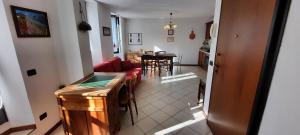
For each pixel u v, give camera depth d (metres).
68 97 1.67
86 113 1.75
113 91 1.90
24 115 1.81
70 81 2.39
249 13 1.26
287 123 0.90
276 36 0.98
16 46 1.59
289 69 0.88
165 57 5.09
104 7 4.05
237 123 1.44
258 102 1.13
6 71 1.64
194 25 6.70
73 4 2.09
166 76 5.05
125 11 4.79
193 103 2.97
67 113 1.77
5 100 1.74
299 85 0.82
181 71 5.83
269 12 1.02
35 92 1.84
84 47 2.37
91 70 2.61
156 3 3.68
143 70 5.30
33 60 1.79
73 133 1.85
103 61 3.98
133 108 2.77
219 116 1.86
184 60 7.15
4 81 1.67
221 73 1.83
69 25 2.15
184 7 4.15
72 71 2.34
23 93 1.72
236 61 1.47
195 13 5.20
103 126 1.77
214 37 2.08
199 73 5.49
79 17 2.25
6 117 1.80
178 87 3.93
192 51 7.01
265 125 1.10
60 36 2.21
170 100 3.12
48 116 2.05
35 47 1.82
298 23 0.83
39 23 1.86
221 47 1.83
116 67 4.08
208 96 2.35
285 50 0.92
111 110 1.84
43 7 1.93
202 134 2.05
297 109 0.83
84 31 2.37
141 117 2.47
